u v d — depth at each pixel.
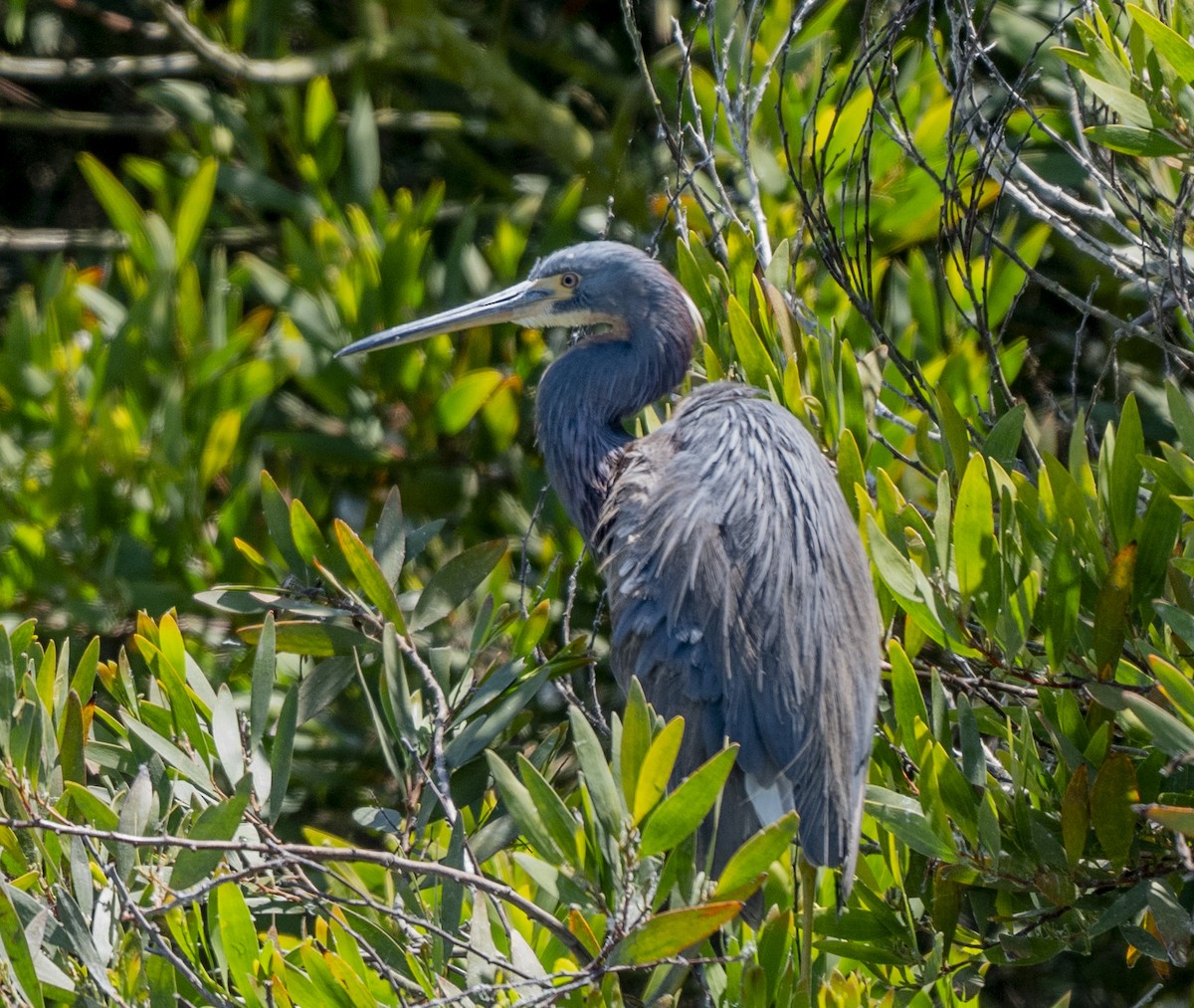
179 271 12.36
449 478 11.67
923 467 9.01
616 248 9.52
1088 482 7.13
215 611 10.98
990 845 6.31
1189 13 7.65
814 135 8.73
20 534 10.88
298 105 14.53
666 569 7.55
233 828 6.16
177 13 13.82
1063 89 10.31
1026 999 10.86
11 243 14.55
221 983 6.59
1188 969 10.49
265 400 13.08
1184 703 5.95
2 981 5.88
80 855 6.26
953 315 10.23
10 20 14.16
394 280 11.55
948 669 8.14
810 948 6.24
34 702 6.68
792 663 7.29
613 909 5.83
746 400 8.02
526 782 5.83
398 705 7.22
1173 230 7.73
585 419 9.46
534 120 13.84
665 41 13.84
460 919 6.55
